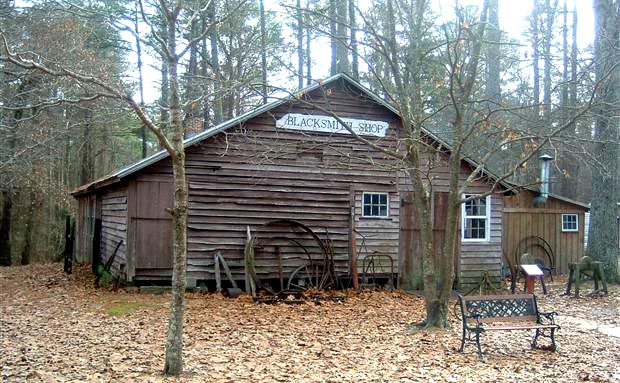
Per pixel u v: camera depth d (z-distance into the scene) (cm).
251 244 1573
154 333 1093
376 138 1730
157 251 1578
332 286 1688
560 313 1420
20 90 1570
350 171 1720
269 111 1645
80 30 1675
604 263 1958
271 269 1653
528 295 1027
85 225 2530
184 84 1378
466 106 1427
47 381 750
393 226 1761
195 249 1591
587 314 1407
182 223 796
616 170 1942
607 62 1366
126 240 1570
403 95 1179
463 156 1480
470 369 862
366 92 1694
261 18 2017
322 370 845
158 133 753
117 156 3762
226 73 2277
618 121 1917
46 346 972
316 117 1686
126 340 1027
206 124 2244
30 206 2761
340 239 1711
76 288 1703
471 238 1850
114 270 1773
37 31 1580
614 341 1089
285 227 1669
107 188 1948
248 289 1566
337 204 1709
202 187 1603
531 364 899
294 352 961
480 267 1839
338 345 1018
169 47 809
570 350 1005
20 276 2103
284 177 1664
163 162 1580
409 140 1160
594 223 1975
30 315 1284
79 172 3244
